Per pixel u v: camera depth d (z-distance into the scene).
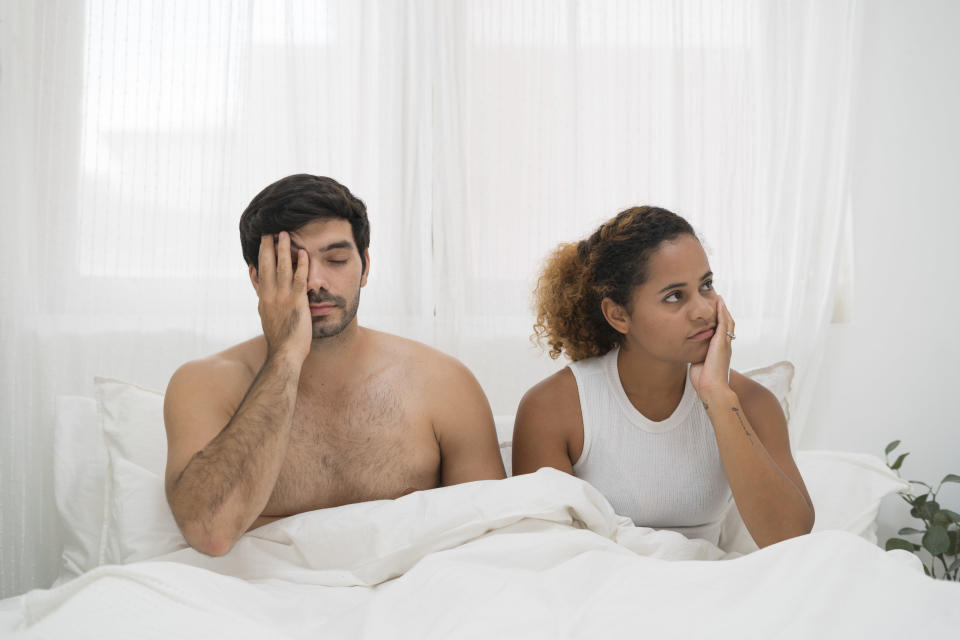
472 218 2.23
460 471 1.38
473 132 2.23
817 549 0.78
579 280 1.43
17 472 2.00
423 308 2.19
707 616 0.74
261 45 2.18
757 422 1.40
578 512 1.10
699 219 2.28
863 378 2.30
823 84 2.27
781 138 2.28
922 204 2.30
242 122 2.13
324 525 1.12
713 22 2.29
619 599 0.80
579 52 2.26
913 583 0.71
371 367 1.38
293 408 1.17
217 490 1.08
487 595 0.84
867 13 2.26
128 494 1.43
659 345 1.31
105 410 1.55
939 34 2.29
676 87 2.27
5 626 1.03
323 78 2.19
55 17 2.07
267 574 1.09
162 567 0.87
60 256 2.07
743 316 2.28
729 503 1.52
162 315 2.11
